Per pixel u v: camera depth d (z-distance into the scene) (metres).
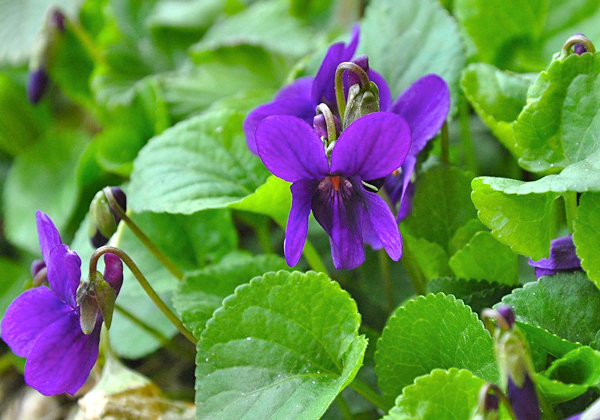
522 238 0.19
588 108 0.19
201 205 0.21
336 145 0.18
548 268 0.19
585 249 0.18
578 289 0.19
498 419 0.17
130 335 0.23
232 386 0.19
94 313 0.19
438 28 0.23
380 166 0.18
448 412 0.18
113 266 0.19
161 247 0.23
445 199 0.21
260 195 0.21
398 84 0.23
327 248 0.24
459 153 0.24
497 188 0.18
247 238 0.26
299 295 0.19
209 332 0.19
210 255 0.23
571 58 0.19
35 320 0.19
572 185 0.18
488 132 0.25
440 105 0.20
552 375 0.18
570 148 0.19
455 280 0.20
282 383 0.19
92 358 0.19
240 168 0.22
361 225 0.18
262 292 0.19
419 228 0.21
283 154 0.18
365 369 0.21
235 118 0.22
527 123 0.19
